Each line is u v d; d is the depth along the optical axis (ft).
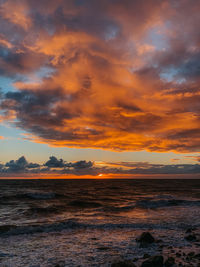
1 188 197.67
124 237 32.58
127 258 22.24
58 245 28.45
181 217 50.62
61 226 41.11
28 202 88.69
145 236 29.40
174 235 33.19
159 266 18.71
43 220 49.16
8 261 21.84
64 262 21.26
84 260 21.81
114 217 51.39
